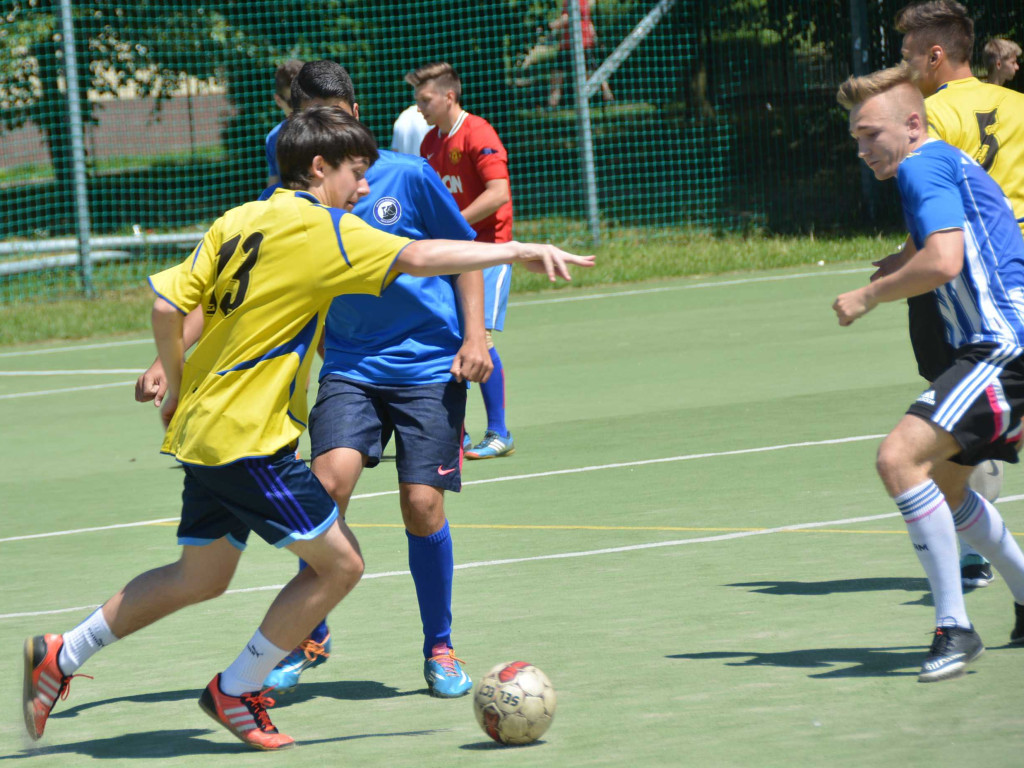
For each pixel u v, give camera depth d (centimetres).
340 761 1104
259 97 7400
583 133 5994
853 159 6825
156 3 7175
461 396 1407
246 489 1150
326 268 1147
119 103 7756
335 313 1414
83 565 1931
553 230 6247
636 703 1197
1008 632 1364
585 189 6031
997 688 1176
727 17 6988
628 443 2578
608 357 3688
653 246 5938
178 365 1223
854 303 1263
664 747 1073
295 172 1203
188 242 6247
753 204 6525
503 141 7356
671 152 7069
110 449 2909
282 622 1154
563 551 1838
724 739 1082
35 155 7450
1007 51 2072
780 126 6994
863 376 3123
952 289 1282
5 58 6925
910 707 1136
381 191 1449
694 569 1697
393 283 1389
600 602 1572
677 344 3816
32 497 2466
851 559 1694
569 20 6006
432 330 1416
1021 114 1683
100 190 7081
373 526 2081
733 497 2081
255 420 1145
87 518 2264
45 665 1186
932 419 1238
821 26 6781
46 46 6919
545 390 3262
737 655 1328
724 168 6975
